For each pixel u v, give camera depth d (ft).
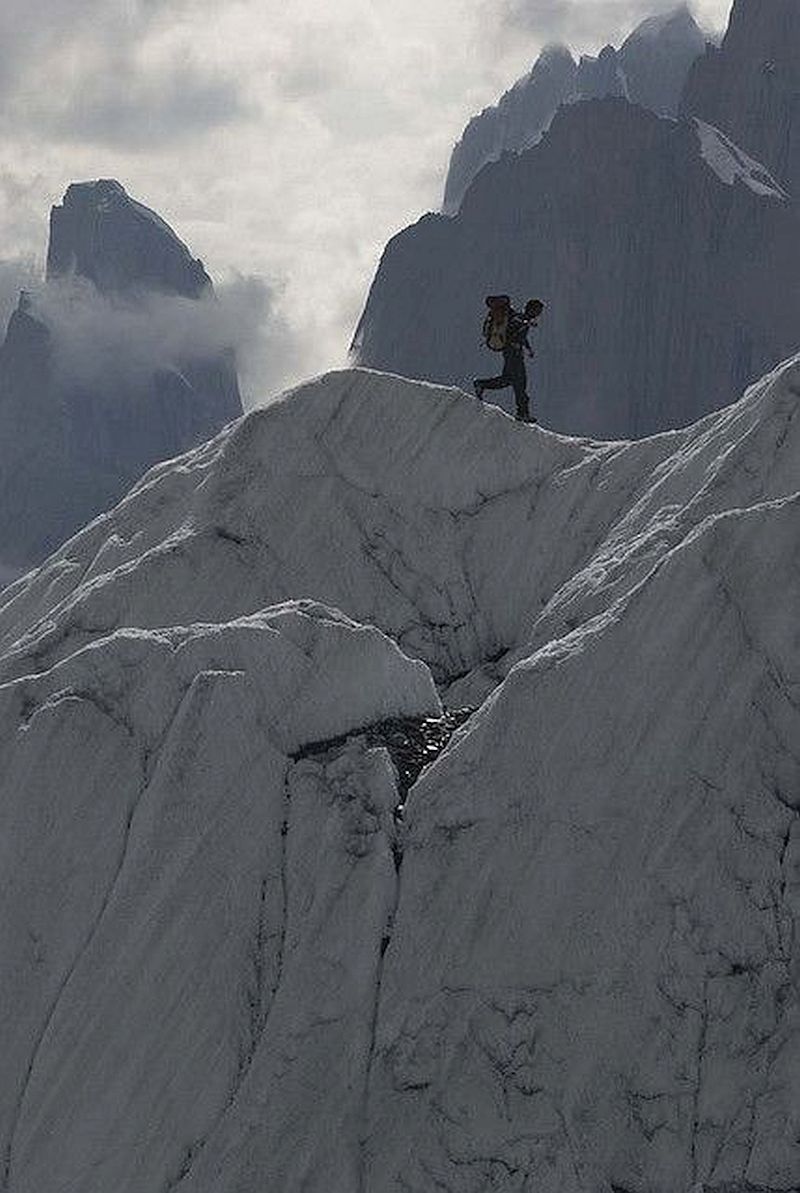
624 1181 60.64
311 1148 63.67
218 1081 65.98
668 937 63.52
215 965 68.44
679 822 65.31
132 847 71.61
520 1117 62.34
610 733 67.87
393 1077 64.64
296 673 75.66
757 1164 59.11
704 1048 61.72
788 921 62.64
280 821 71.77
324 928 68.49
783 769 65.05
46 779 75.00
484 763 69.62
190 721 72.95
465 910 66.90
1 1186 66.74
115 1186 64.95
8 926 72.33
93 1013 68.69
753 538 68.54
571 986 63.98
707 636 67.97
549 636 88.33
